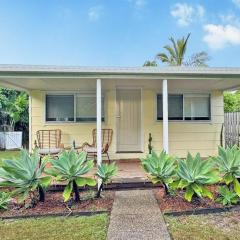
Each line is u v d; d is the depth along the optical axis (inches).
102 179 194.7
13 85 292.5
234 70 234.2
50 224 157.3
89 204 186.5
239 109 604.7
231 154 183.0
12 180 171.6
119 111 343.0
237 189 179.2
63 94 335.0
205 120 346.9
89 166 186.2
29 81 262.4
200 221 158.7
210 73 234.2
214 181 174.6
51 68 222.7
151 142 337.4
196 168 175.6
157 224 153.3
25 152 182.2
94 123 336.2
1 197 183.0
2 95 542.9
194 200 186.9
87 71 227.9
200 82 276.7
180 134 342.3
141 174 251.3
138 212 171.3
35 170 177.0
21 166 174.9
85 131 335.6
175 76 237.5
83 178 183.0
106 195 207.6
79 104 336.5
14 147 520.4
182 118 343.3
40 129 331.9
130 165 300.8
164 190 202.4
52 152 277.1
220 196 189.3
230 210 174.7
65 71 225.0
